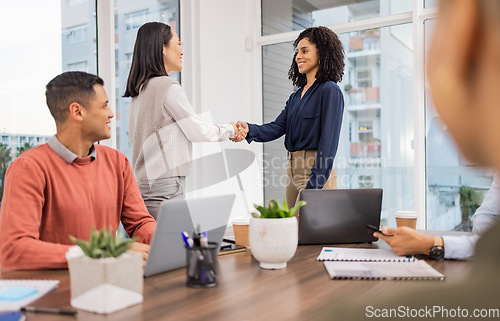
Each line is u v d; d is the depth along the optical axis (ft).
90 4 10.23
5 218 4.39
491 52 0.67
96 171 5.33
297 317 2.68
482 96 0.67
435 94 0.71
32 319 2.73
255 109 14.62
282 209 4.09
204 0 12.75
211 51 13.03
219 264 4.25
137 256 3.01
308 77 9.09
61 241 4.97
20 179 4.58
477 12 0.68
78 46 9.95
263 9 14.57
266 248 3.93
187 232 3.98
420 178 11.83
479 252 0.85
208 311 2.84
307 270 3.94
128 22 11.16
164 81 7.22
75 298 2.90
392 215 12.80
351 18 13.08
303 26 13.84
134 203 5.64
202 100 12.72
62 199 4.94
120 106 10.91
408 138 12.47
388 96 12.70
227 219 4.48
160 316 2.75
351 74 13.17
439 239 4.30
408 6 12.23
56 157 5.02
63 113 5.07
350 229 5.22
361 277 3.59
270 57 14.53
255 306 2.93
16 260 4.12
